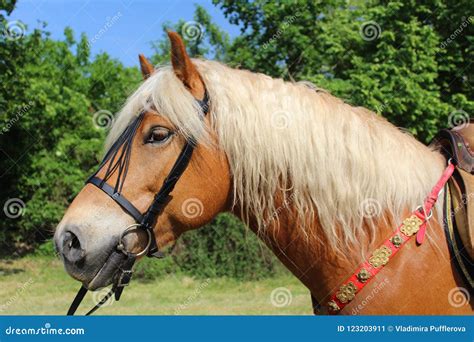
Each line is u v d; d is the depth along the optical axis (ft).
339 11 26.22
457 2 25.44
